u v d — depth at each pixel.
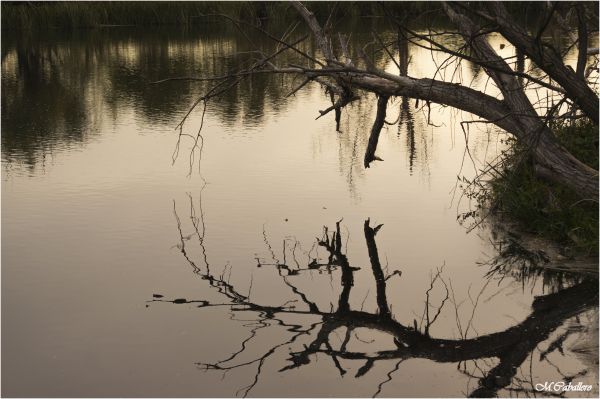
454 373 4.04
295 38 20.50
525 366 4.11
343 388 3.87
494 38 18.58
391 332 4.56
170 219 6.73
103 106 13.23
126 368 4.06
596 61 7.16
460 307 4.89
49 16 26.58
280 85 15.59
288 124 11.45
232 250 5.97
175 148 9.80
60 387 3.86
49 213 6.94
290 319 4.73
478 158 8.92
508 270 5.51
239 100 13.75
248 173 8.41
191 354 4.23
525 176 6.87
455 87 5.95
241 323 4.65
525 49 5.04
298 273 5.50
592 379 3.93
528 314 4.77
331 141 10.12
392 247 6.02
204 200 7.35
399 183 7.94
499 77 5.73
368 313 4.83
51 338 4.42
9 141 10.46
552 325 4.60
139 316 4.73
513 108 5.72
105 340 4.39
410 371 4.07
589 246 5.73
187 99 13.90
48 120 12.02
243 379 3.95
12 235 6.32
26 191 7.74
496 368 4.07
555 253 5.80
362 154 9.30
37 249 5.97
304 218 6.77
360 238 6.24
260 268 5.59
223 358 4.19
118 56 19.88
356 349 4.32
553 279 5.32
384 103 6.82
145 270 5.54
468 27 5.77
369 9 24.95
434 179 8.07
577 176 5.57
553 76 5.13
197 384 3.89
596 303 4.88
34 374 3.99
